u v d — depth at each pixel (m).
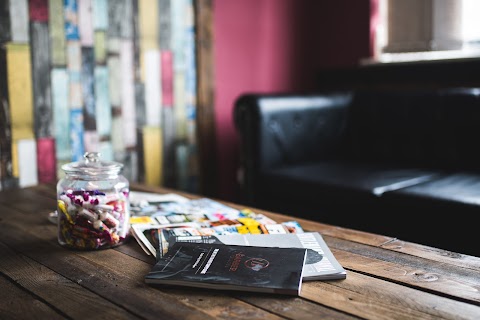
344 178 2.34
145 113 2.94
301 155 2.75
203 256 1.15
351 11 3.34
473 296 0.98
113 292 1.03
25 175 2.55
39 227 1.49
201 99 3.12
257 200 2.57
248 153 2.57
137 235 1.34
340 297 0.99
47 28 2.56
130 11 2.83
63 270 1.16
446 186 2.13
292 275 1.04
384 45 3.25
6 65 2.45
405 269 1.13
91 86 2.73
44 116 2.59
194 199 1.79
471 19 2.88
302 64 3.57
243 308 0.95
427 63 2.97
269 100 2.59
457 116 2.53
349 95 2.96
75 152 2.70
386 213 2.09
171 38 3.00
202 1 3.05
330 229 1.44
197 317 0.91
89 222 1.28
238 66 3.27
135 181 2.94
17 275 1.13
